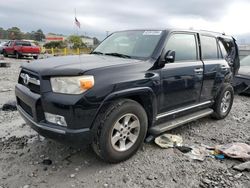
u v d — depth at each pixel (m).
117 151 3.40
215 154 3.82
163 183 3.10
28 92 3.36
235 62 6.29
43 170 3.27
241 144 4.04
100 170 3.31
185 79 4.24
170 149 3.96
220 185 3.07
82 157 3.62
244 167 3.40
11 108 5.76
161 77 3.81
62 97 2.99
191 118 4.57
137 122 3.57
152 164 3.50
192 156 3.75
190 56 4.54
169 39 4.12
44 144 3.97
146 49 3.98
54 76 3.07
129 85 3.35
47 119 3.15
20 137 4.23
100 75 3.14
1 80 9.77
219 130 4.93
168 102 4.05
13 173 3.18
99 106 3.09
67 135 3.00
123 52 4.22
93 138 3.18
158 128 3.93
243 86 8.15
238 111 6.41
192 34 4.70
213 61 5.07
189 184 3.09
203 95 4.84
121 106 3.29
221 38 5.67
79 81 2.99
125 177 3.18
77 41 45.47
